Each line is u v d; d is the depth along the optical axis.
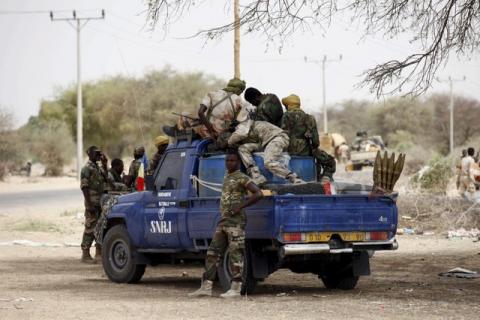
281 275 33.53
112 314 22.17
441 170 66.00
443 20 30.55
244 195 25.27
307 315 21.67
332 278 28.06
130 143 184.62
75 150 186.62
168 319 21.25
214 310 22.77
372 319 20.97
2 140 155.00
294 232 24.94
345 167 108.38
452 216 52.69
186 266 38.00
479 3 30.14
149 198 29.61
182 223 28.11
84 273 34.47
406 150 115.62
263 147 27.58
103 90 199.25
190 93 182.38
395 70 30.97
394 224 26.30
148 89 181.88
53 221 60.22
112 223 31.66
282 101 29.12
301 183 26.44
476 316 21.45
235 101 28.30
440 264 36.03
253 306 23.48
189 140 28.78
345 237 25.70
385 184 26.30
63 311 22.75
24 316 21.89
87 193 38.25
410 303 24.02
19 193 102.81
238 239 25.14
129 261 30.33
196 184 28.20
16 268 36.28
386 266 35.56
